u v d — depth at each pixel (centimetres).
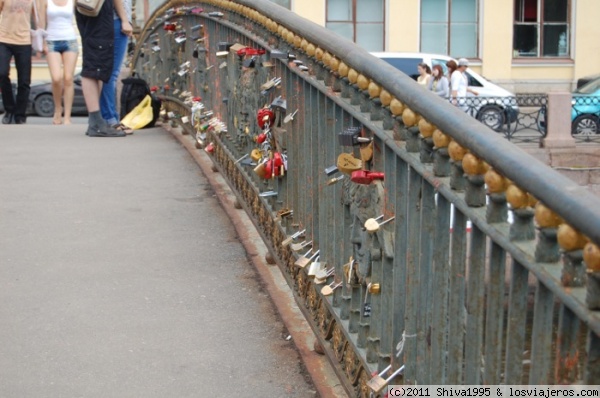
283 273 567
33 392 464
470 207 287
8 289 594
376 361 391
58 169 916
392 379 362
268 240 620
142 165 935
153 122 1236
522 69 3600
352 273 416
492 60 3578
